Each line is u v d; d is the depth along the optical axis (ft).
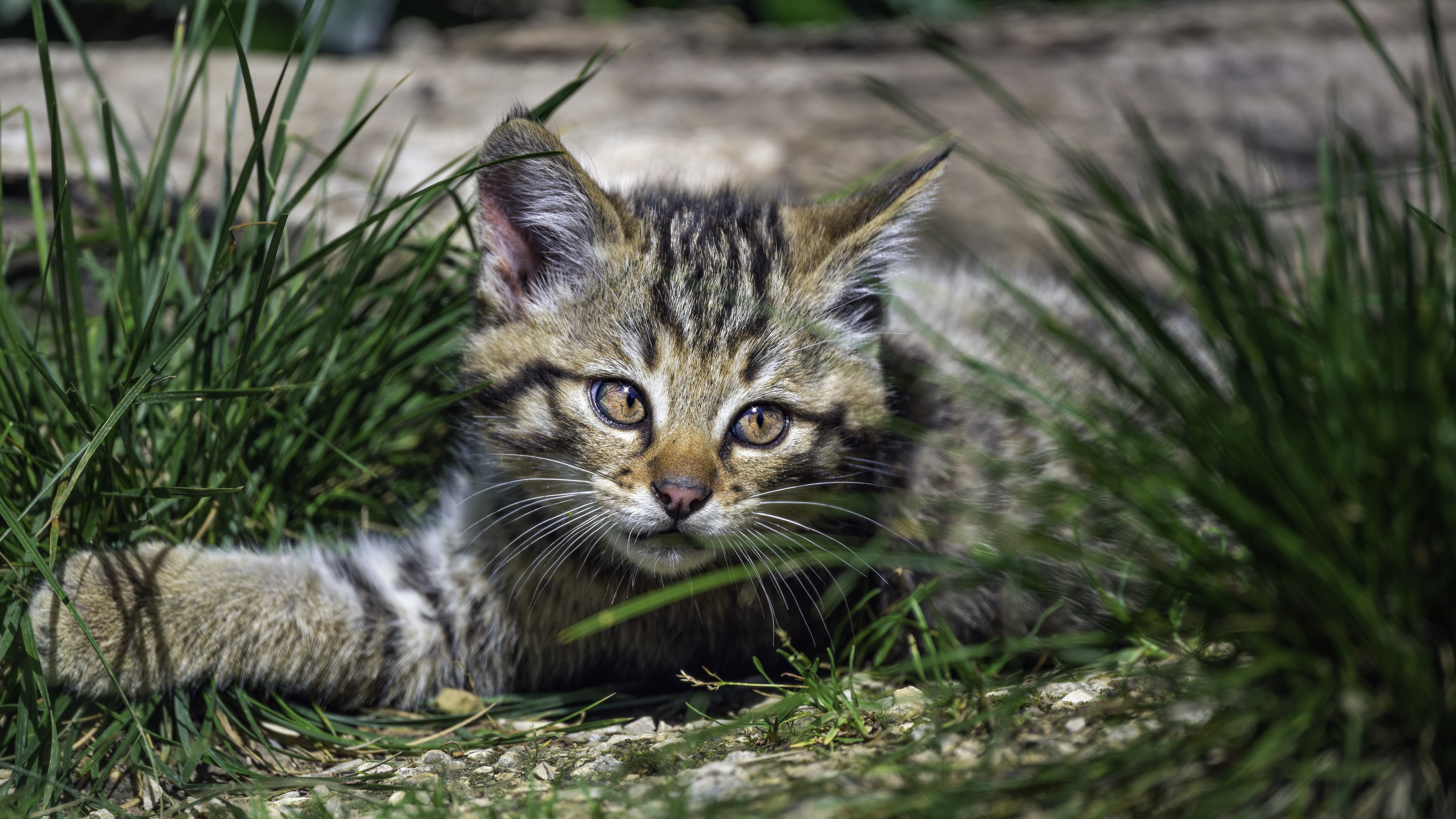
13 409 3.72
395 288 3.91
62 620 3.64
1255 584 3.44
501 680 3.82
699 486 3.67
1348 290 3.47
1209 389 3.47
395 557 3.80
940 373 3.71
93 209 4.16
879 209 3.77
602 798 3.49
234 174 4.20
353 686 3.76
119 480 3.71
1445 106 3.77
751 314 3.71
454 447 3.89
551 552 3.76
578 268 3.76
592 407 3.70
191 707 3.71
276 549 3.78
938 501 3.70
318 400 3.82
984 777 3.45
